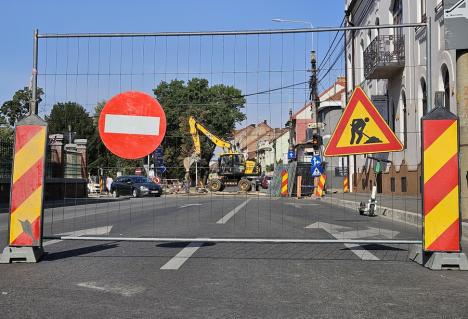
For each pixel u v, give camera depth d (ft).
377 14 95.45
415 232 37.73
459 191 22.18
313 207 65.36
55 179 89.10
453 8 32.81
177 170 78.38
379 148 25.31
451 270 22.21
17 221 23.63
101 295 17.78
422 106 70.85
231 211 56.75
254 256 25.71
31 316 15.38
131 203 77.36
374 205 52.31
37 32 26.27
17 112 178.09
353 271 21.98
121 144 25.22
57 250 27.50
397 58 78.89
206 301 17.04
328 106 157.58
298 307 16.37
